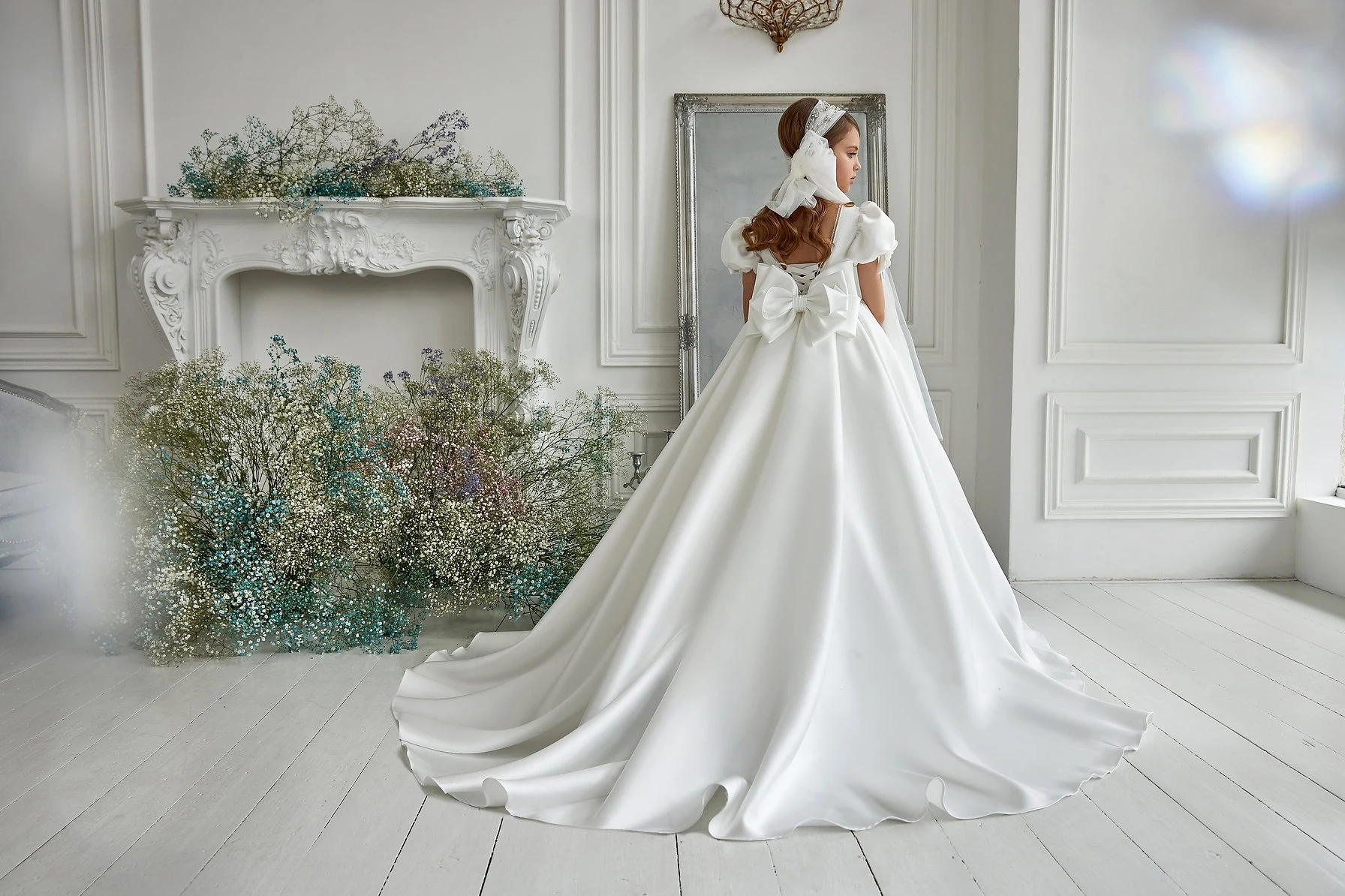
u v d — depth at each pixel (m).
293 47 4.35
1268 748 2.36
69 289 4.41
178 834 1.96
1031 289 3.98
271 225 4.16
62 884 1.77
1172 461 4.05
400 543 3.30
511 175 4.32
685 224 4.40
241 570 3.01
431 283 4.48
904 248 4.51
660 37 4.40
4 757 2.33
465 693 2.70
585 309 4.49
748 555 2.19
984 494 4.43
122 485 3.09
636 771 2.01
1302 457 4.04
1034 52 3.92
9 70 4.32
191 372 3.31
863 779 2.06
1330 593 3.88
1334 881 1.78
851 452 2.30
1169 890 1.75
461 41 4.38
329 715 2.62
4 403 3.65
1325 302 3.98
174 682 2.88
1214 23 3.90
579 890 1.75
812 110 2.50
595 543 3.69
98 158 4.35
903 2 4.40
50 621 3.54
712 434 2.46
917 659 2.17
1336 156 3.93
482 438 3.56
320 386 3.34
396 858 1.86
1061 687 2.42
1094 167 3.95
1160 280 3.99
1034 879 1.78
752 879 1.79
